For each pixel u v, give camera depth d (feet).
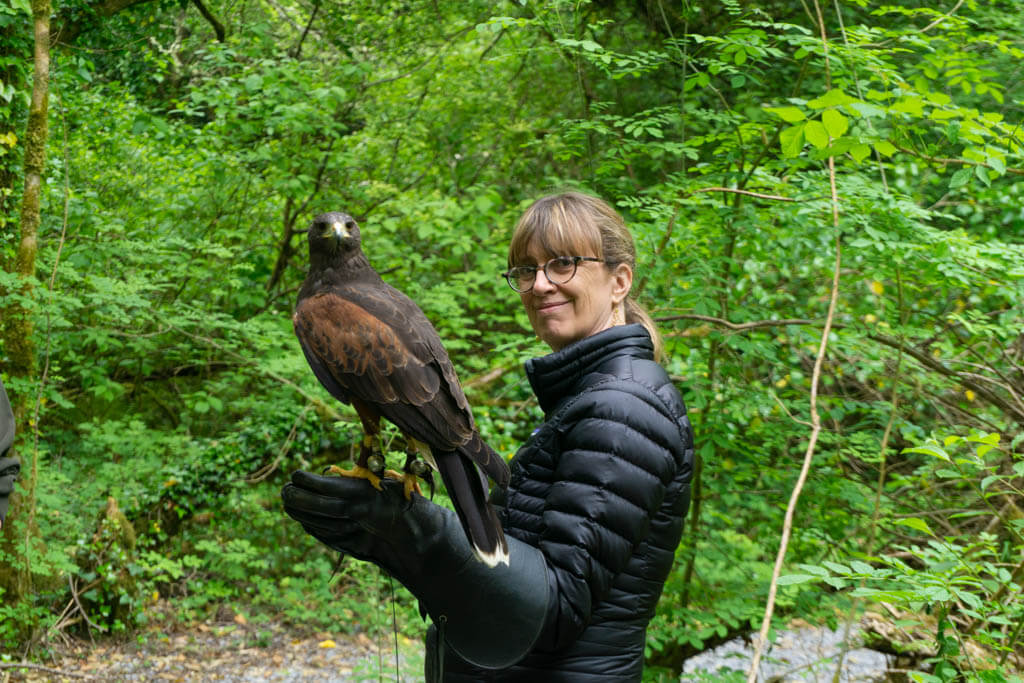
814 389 9.40
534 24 14.64
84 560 19.61
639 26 20.86
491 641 5.43
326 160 24.89
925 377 13.84
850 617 10.97
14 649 17.80
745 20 13.04
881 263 11.90
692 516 14.15
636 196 15.94
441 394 5.64
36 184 16.49
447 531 5.34
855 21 18.13
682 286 14.17
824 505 13.64
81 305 16.93
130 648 19.43
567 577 5.47
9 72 18.31
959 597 7.55
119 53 25.54
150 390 26.50
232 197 24.61
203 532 23.40
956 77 12.19
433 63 26.71
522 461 6.17
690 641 12.44
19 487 16.99
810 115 9.15
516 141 27.55
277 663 19.36
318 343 5.79
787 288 16.94
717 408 13.70
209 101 22.38
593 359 6.29
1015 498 12.67
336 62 28.55
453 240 21.21
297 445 22.00
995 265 10.82
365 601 20.97
